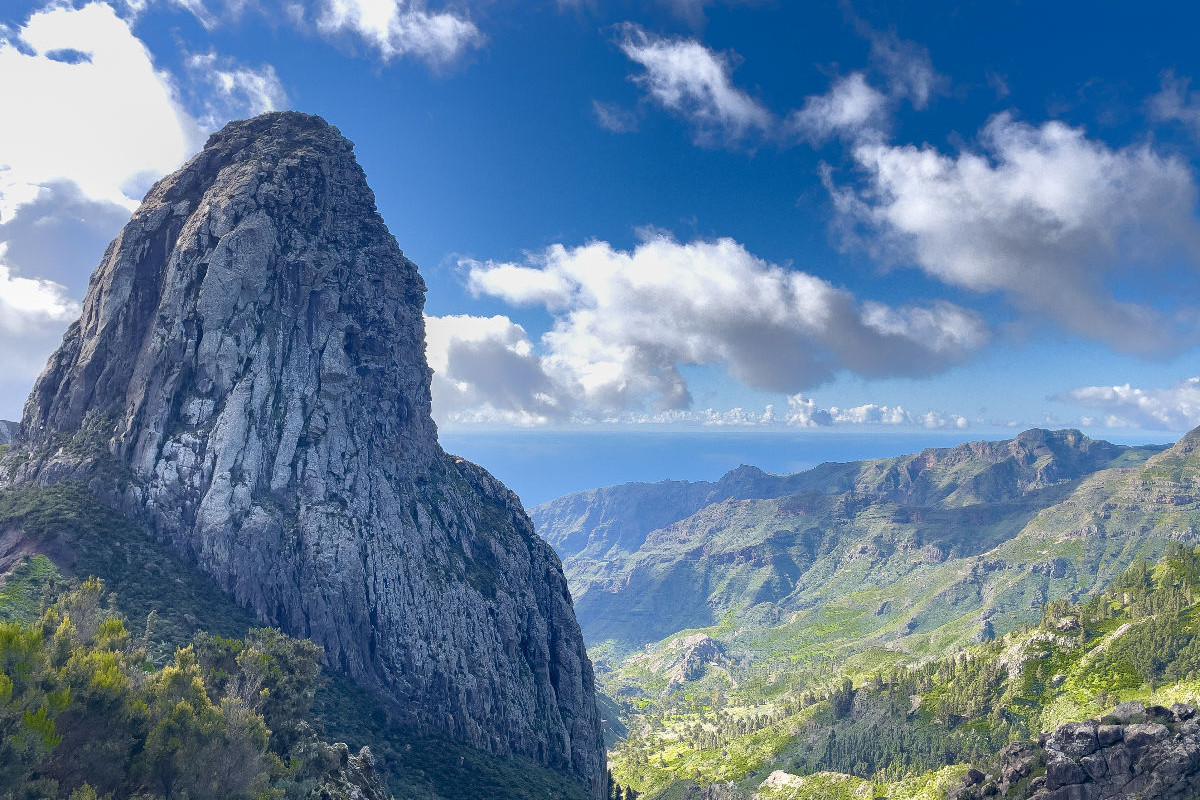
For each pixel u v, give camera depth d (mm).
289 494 190625
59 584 143250
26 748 67938
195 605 163375
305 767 108062
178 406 188875
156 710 86125
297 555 182500
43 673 75000
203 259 198250
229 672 116938
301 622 177500
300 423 198875
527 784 187250
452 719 191250
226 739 89688
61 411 199000
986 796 164125
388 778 159750
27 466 186250
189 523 177875
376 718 175625
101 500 175625
